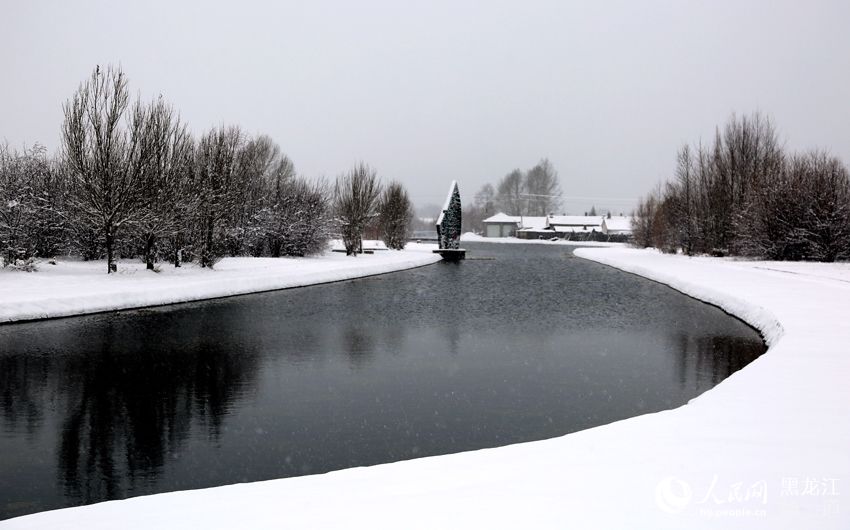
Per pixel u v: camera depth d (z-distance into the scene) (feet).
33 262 73.51
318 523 12.73
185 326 47.80
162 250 88.33
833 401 22.15
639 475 15.20
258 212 112.16
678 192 151.64
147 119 74.23
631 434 18.83
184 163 80.74
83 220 73.56
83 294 54.80
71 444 22.85
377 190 134.31
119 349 39.14
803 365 28.37
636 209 231.71
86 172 70.18
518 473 15.71
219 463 21.03
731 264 105.19
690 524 12.32
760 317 47.42
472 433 24.00
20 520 13.89
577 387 30.78
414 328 47.62
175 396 28.96
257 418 25.84
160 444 22.84
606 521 12.50
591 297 68.90
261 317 52.60
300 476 18.06
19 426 24.79
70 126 70.13
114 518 13.58
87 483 19.47
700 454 16.70
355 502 13.98
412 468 16.67
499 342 42.19
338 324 49.34
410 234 248.52
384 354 38.24
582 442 18.28
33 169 86.99
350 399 28.55
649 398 28.89
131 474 20.16
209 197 82.79
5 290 55.57
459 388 30.50
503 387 30.68
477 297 68.49
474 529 12.22
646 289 77.66
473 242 310.24
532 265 125.49
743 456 16.47
